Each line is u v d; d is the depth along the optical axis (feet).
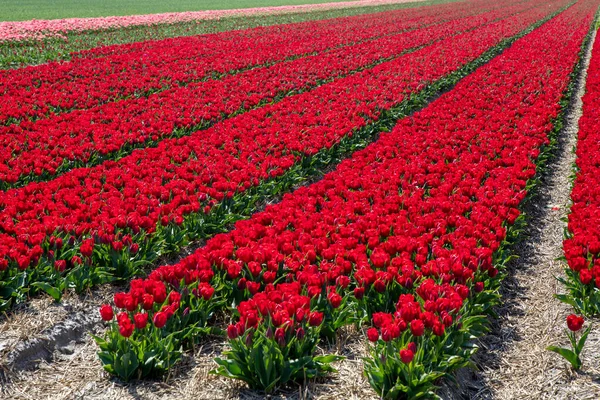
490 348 19.51
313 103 50.24
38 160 32.22
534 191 33.86
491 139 38.96
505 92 55.36
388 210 26.53
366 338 19.17
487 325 20.62
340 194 29.27
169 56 73.97
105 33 105.81
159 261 25.05
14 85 54.29
